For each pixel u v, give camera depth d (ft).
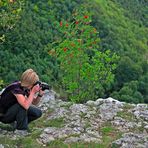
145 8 518.37
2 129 27.61
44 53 236.84
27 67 218.18
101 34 331.36
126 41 357.61
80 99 64.59
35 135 27.04
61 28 67.77
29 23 246.88
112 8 431.02
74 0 334.85
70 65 65.26
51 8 301.43
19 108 26.05
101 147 25.88
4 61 211.00
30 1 285.43
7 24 44.47
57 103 33.71
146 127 29.27
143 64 241.55
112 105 32.86
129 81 221.05
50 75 215.31
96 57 66.90
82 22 67.21
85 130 28.40
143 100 205.46
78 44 65.21
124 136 27.30
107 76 67.31
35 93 26.21
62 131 27.91
